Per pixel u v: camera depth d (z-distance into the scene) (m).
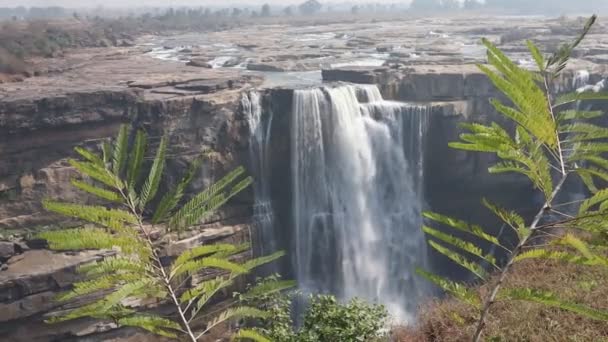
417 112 30.47
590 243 3.74
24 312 21.69
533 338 8.73
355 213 31.20
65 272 22.20
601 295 9.72
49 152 25.72
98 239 3.40
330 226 30.91
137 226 3.74
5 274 21.80
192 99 27.28
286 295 9.95
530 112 3.38
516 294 3.68
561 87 31.73
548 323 9.10
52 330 21.94
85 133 26.38
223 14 161.00
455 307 10.19
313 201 30.45
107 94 26.55
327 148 30.16
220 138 27.95
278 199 30.73
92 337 21.88
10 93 26.78
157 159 3.87
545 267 11.23
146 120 26.75
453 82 31.95
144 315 3.75
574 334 8.75
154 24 103.38
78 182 3.61
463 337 9.20
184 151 26.91
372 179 31.23
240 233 28.14
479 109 31.52
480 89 31.64
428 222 32.03
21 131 24.89
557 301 3.52
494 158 31.61
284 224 30.88
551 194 3.74
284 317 9.34
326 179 30.45
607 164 3.73
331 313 9.22
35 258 22.94
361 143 30.75
